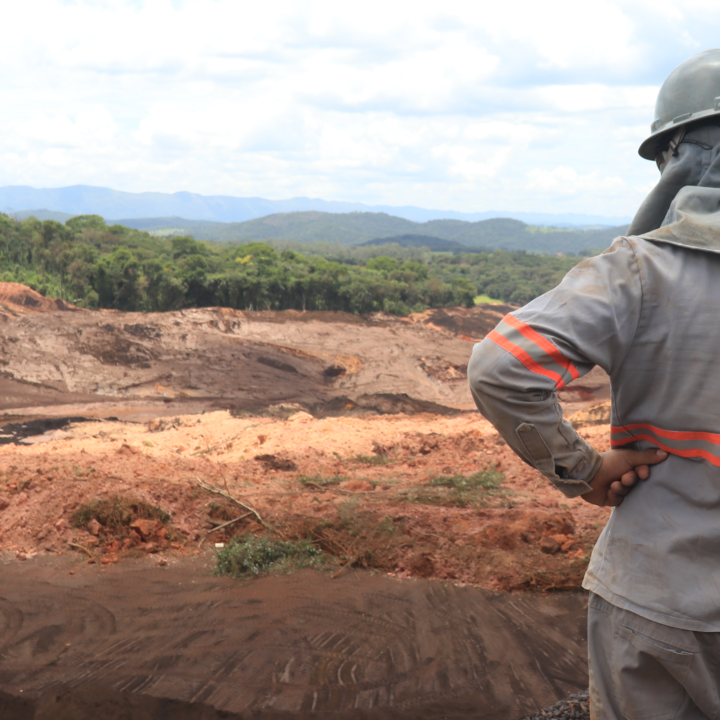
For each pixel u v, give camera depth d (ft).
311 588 18.75
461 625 16.01
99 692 12.56
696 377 5.16
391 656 14.24
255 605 17.34
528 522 23.02
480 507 28.78
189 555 22.06
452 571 19.81
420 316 260.42
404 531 22.76
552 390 5.14
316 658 14.12
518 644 14.89
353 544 21.94
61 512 23.86
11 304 175.11
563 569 19.21
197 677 13.19
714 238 5.21
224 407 115.24
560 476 5.45
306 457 46.01
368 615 16.66
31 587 18.85
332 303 309.42
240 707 12.03
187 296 284.61
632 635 5.38
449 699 12.31
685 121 5.75
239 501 25.96
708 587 5.17
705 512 5.26
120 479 27.45
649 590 5.35
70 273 276.62
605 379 152.25
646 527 5.47
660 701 5.35
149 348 145.79
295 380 142.82
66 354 135.23
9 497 26.48
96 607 17.25
